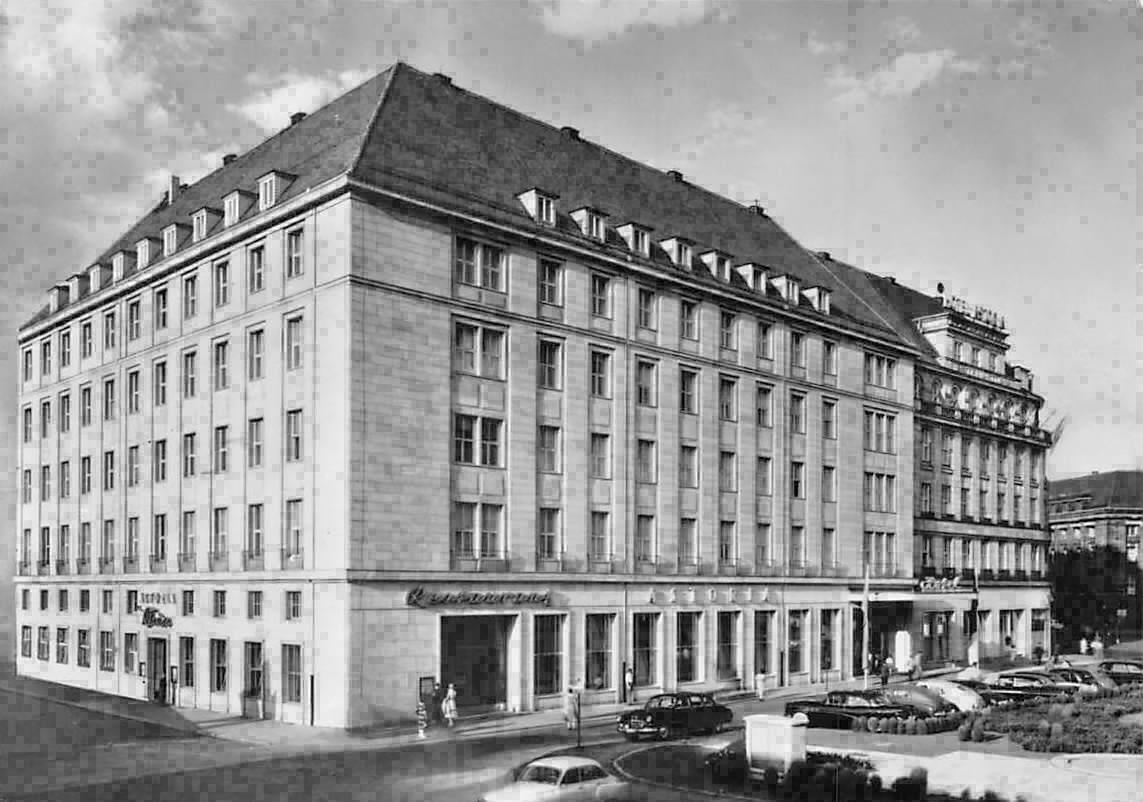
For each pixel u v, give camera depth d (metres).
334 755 34.34
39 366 62.56
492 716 44.16
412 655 41.97
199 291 49.66
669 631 52.91
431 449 43.56
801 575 61.09
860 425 67.12
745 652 56.97
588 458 50.12
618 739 37.88
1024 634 83.56
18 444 63.44
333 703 40.41
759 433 59.81
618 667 50.25
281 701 43.03
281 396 44.41
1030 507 88.00
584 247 50.34
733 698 52.44
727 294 57.69
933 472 76.62
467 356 45.75
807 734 37.56
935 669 71.25
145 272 52.94
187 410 50.09
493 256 47.22
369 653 40.66
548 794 23.92
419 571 42.50
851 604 64.69
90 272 60.09
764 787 27.75
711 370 56.97
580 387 50.03
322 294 42.66
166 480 51.25
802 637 61.31
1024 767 30.14
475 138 51.16
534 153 54.38
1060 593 94.94
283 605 43.31
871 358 69.25
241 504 46.06
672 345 54.84
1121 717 39.81
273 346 45.09
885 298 81.44
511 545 46.12
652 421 53.56
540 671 46.88
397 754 34.50
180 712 45.94
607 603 49.88
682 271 55.62
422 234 44.12
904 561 69.62
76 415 58.75
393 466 42.19
